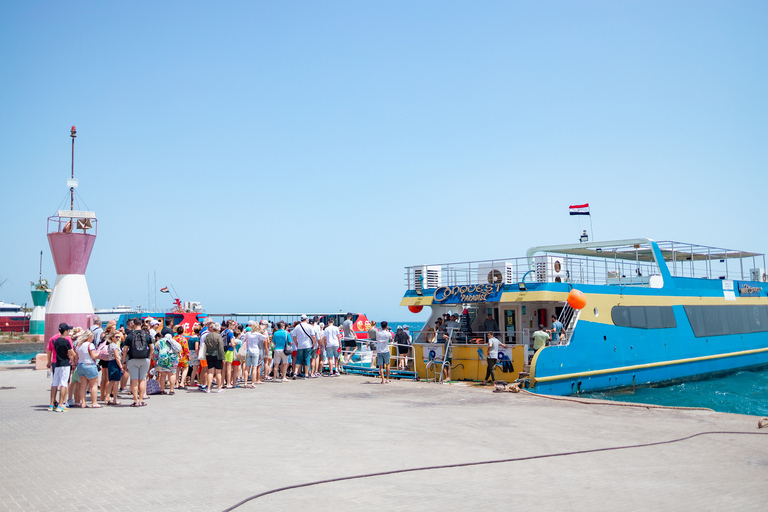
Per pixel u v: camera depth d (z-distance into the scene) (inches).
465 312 952.3
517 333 903.1
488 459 372.2
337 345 935.0
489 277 908.0
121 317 1323.8
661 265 1062.4
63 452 369.7
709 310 1173.7
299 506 267.1
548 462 368.2
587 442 434.6
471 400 667.4
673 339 1045.2
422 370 900.0
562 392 809.5
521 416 552.7
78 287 1176.2
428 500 279.9
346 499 279.1
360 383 829.2
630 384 941.2
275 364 850.1
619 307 937.5
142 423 481.4
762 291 1400.1
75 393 586.6
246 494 283.0
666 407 606.9
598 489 305.3
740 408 831.1
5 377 938.7
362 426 482.6
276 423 488.1
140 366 582.9
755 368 1290.6
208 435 430.0
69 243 1159.0
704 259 1317.7
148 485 296.2
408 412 570.6
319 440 419.8
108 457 356.8
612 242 1069.1
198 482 302.8
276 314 1301.7
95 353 569.9
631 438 451.8
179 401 624.1
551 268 852.6
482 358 841.5
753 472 346.3
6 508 257.9
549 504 276.7
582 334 853.2
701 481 324.2
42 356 1135.0
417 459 366.9
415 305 970.1
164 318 1295.5
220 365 701.3
